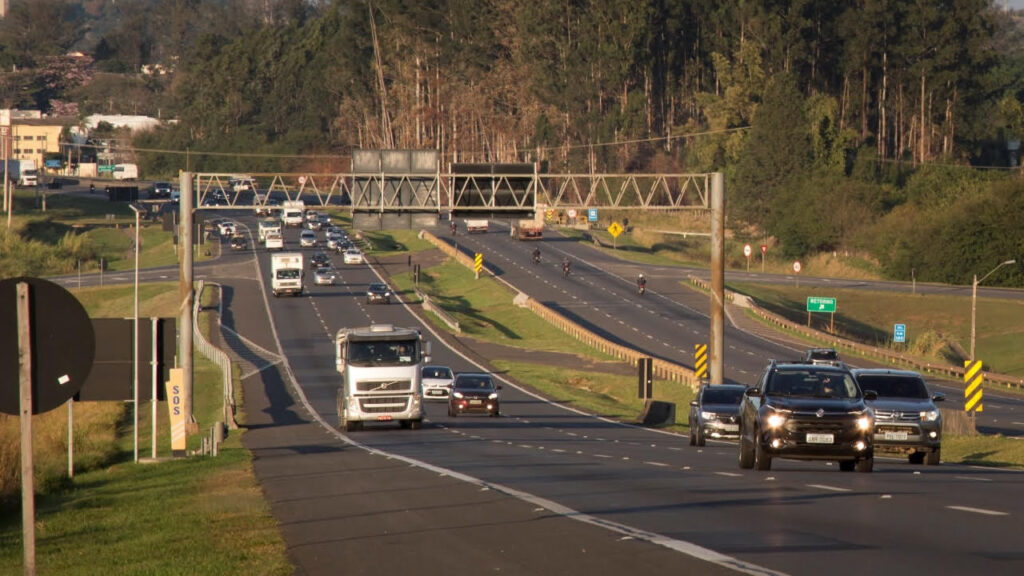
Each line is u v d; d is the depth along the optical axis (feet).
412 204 614.75
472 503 202.28
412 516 187.52
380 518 187.01
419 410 474.49
